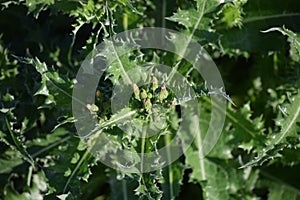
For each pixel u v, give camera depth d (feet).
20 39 13.42
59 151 10.85
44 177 12.17
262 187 13.04
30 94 11.62
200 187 12.73
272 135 10.55
